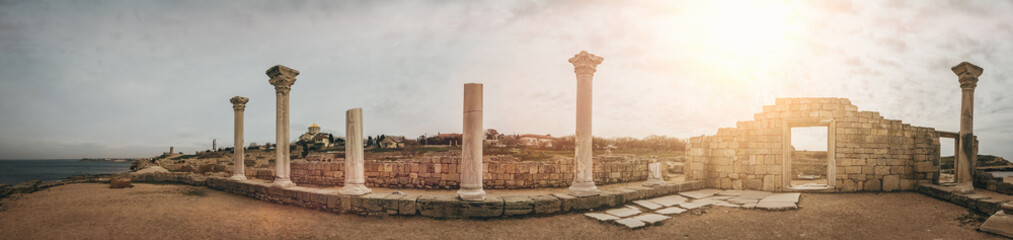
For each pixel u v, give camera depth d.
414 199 10.66
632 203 12.53
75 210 11.37
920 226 9.78
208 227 9.35
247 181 15.62
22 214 10.77
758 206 11.87
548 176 16.23
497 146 48.62
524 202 10.51
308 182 18.61
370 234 9.01
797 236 8.98
